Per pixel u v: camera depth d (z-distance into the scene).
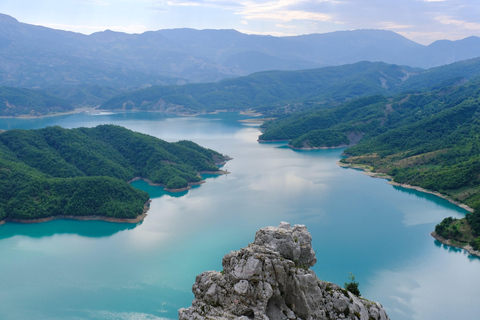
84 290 140.38
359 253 167.88
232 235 187.88
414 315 125.69
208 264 159.12
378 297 135.25
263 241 50.59
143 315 125.56
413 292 138.50
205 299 48.31
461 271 153.88
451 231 183.88
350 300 50.00
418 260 162.88
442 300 133.75
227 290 47.44
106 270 155.38
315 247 173.62
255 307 45.41
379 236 186.50
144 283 144.88
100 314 126.25
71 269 156.75
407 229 196.12
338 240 181.38
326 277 147.50
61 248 178.50
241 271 47.03
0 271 155.50
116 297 135.75
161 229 198.75
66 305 131.12
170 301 133.12
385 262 160.25
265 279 46.47
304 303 46.69
